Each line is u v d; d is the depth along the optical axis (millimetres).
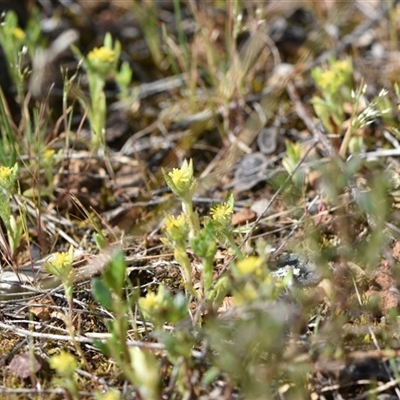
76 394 2641
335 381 2814
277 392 2721
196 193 4133
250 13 5246
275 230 3660
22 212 3506
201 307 2910
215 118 4520
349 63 4137
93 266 3379
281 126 4680
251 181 4227
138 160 4281
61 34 5477
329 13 5477
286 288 3059
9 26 4359
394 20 5168
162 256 3531
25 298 3324
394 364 2717
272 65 5262
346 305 3102
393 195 3680
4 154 3820
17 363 2934
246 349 2613
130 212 4047
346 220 3494
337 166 3529
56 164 4301
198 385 2707
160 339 2785
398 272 3170
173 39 5488
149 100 5070
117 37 5617
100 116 4094
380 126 4453
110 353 2682
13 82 4984
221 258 3455
